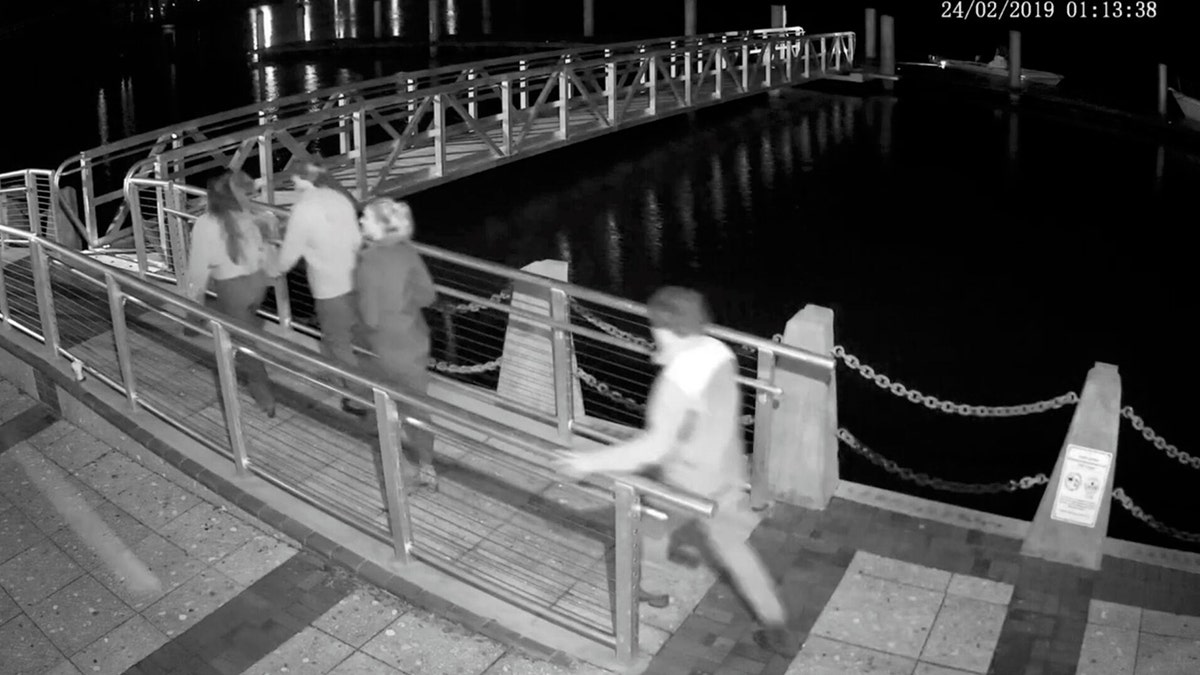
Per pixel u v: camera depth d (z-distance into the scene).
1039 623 6.24
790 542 6.91
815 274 15.58
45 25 39.16
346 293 8.02
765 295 14.88
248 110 17.25
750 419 7.12
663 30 38.59
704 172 19.97
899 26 34.44
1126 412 8.54
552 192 18.48
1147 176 20.56
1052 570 6.68
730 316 14.27
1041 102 26.62
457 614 6.28
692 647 6.04
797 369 7.07
